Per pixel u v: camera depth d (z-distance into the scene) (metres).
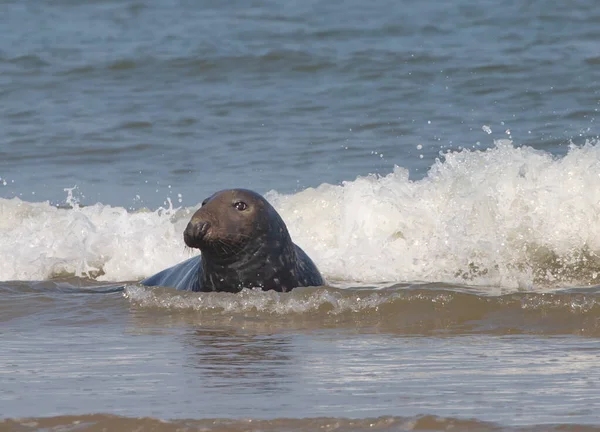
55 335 26.12
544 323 26.48
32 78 76.69
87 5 106.88
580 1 94.06
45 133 62.66
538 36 82.06
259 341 24.81
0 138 61.69
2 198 47.44
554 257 35.03
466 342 24.45
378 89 69.19
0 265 37.81
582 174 38.00
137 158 57.16
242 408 18.11
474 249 35.47
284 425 16.88
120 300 30.38
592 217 36.53
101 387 19.94
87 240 39.16
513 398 18.55
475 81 69.50
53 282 34.69
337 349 23.69
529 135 56.31
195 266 31.86
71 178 53.75
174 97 70.56
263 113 65.44
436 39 82.88
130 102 69.69
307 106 66.44
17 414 17.81
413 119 61.62
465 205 37.84
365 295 28.64
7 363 22.45
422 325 26.67
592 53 74.88
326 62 76.25
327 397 18.88
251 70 76.25
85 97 71.69
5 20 100.25
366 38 84.62
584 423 16.66
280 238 29.67
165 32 91.31
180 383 20.25
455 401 18.41
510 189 38.12
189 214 44.66
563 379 20.09
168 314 28.58
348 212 38.81
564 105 62.78
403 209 38.16
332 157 54.59
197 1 106.12
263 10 99.44
